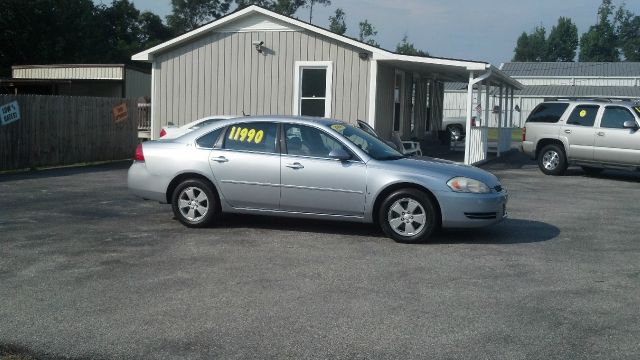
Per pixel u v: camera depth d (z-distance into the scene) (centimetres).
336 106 1794
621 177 1706
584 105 1681
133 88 2919
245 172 905
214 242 846
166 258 762
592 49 9888
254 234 897
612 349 497
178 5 6072
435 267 729
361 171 859
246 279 676
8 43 4056
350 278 681
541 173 1764
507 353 489
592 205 1204
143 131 2239
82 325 546
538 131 1744
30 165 1773
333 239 870
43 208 1105
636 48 9856
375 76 1753
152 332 530
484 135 2044
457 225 838
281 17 1802
